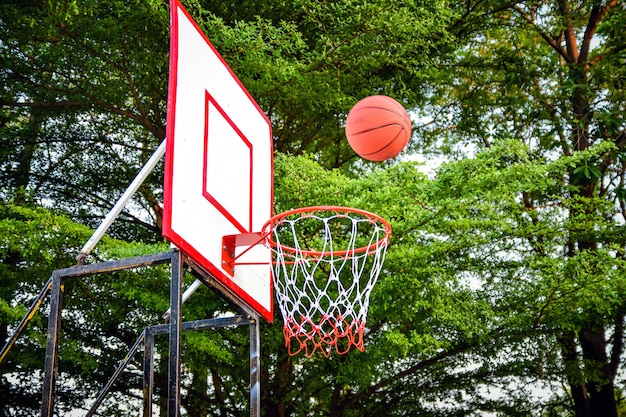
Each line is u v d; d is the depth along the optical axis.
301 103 12.52
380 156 5.74
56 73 12.35
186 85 5.40
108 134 14.10
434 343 10.52
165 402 12.02
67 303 11.10
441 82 15.14
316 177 10.20
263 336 11.17
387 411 13.70
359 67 12.09
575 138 14.73
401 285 9.88
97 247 10.16
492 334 11.95
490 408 13.85
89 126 13.92
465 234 10.89
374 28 11.16
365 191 9.85
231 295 5.88
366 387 12.14
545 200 14.44
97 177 13.88
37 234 9.70
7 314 9.88
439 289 10.22
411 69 12.66
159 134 12.32
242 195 6.23
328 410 13.48
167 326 7.23
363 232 11.29
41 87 12.14
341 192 10.00
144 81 11.92
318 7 11.03
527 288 11.97
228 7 11.95
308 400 13.21
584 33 16.36
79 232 9.88
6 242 9.55
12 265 11.19
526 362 12.83
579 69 14.71
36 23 11.32
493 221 10.80
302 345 6.74
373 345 10.58
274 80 11.44
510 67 15.29
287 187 9.99
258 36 10.15
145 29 10.42
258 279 6.52
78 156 14.01
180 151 5.11
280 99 12.05
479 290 12.14
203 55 5.86
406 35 11.70
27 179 13.39
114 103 12.65
